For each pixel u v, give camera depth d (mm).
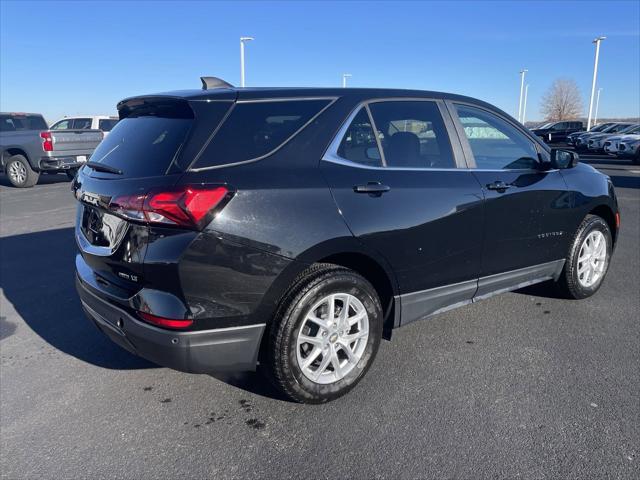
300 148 3082
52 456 2783
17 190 13734
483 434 2889
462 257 3705
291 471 2637
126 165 2998
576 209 4520
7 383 3545
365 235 3150
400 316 3504
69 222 9109
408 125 3605
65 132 13914
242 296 2801
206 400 3307
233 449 2812
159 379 3580
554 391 3318
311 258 2965
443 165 3691
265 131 3025
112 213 2881
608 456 2689
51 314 4801
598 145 27422
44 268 6270
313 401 3145
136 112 3449
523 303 4852
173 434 2959
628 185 13727
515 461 2664
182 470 2658
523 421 3000
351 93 3416
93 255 3072
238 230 2744
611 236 5070
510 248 4039
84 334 4355
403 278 3422
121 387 3482
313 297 2992
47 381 3570
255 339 2914
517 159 4191
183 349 2742
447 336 4164
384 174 3334
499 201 3857
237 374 3637
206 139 2838
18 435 2969
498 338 4113
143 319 2795
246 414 3141
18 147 13945
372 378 3516
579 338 4098
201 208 2646
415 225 3379
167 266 2662
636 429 2912
